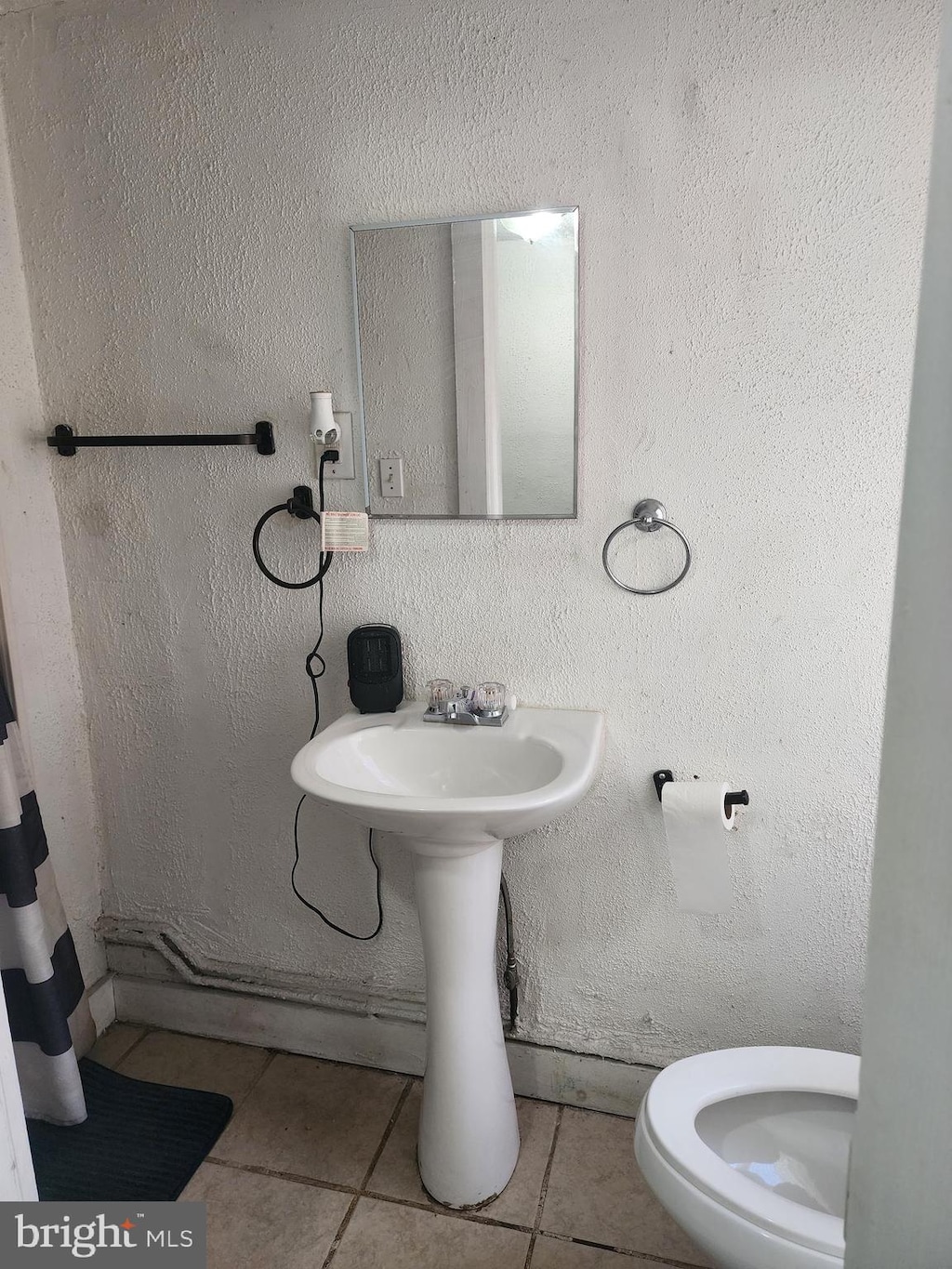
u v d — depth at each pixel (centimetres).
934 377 42
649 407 151
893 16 129
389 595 171
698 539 154
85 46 160
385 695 168
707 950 172
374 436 164
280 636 179
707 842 153
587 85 141
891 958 49
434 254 153
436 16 144
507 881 178
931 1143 50
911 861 47
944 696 44
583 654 164
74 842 196
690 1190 117
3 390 170
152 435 172
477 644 169
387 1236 155
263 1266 150
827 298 140
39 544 180
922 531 43
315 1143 175
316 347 163
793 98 135
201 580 180
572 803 136
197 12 153
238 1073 193
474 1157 158
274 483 171
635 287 147
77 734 194
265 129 156
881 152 133
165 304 168
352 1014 192
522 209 148
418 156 151
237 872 196
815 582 151
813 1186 130
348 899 190
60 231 169
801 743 158
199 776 192
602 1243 154
